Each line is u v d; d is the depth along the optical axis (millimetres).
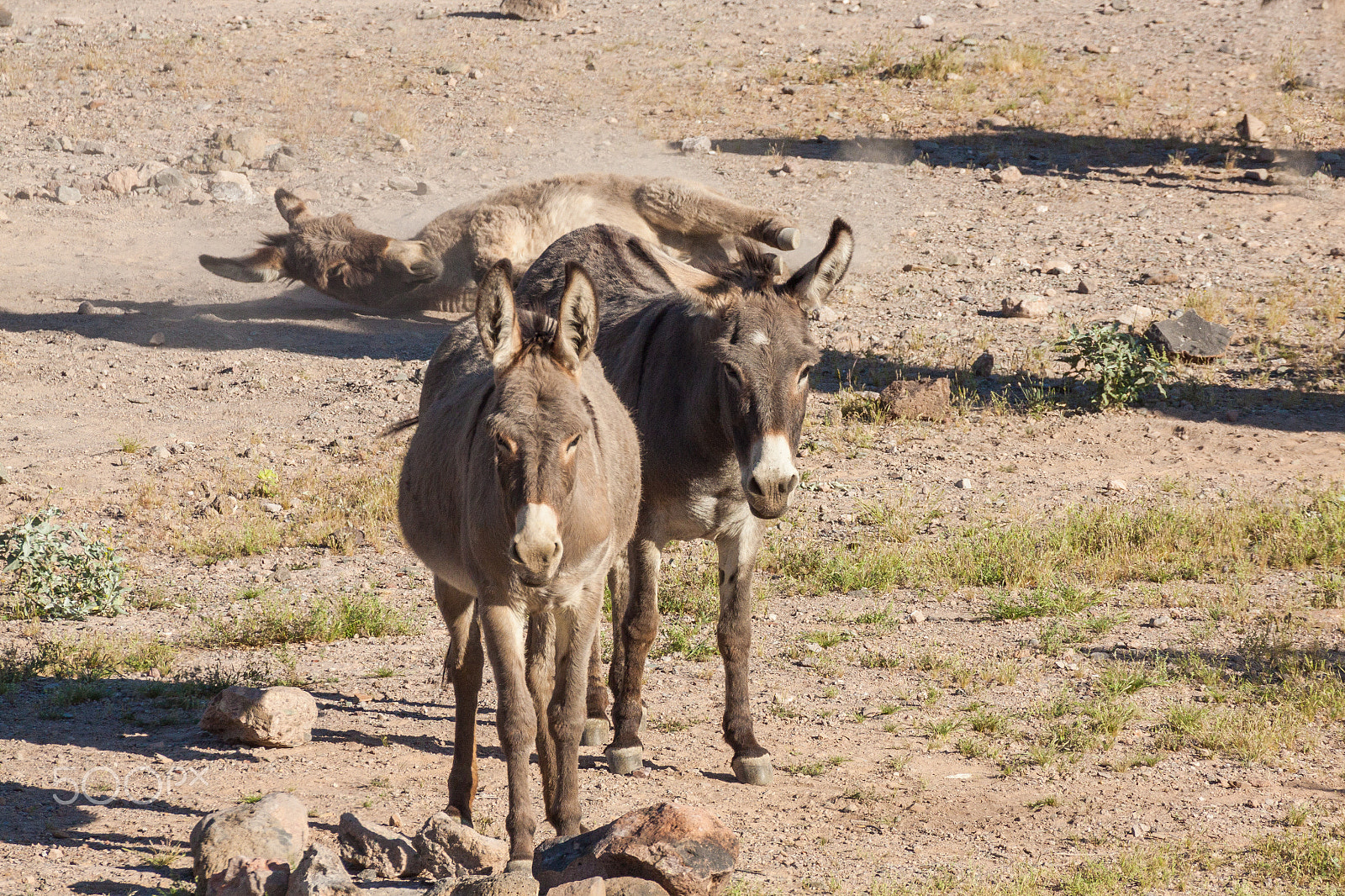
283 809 19172
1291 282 62312
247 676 29719
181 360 58781
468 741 21391
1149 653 30422
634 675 24703
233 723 25484
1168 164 79875
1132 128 85562
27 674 30016
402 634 34219
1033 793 23578
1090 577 35906
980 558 37156
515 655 18328
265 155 85188
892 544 38875
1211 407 50438
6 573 38156
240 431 50781
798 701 28484
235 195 78125
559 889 15922
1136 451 46781
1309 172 77688
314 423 51594
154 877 18797
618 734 24750
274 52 107438
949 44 102375
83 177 81000
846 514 41781
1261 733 25438
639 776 24453
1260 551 36594
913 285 64688
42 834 20688
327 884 15992
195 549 40594
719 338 21969
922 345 57094
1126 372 50938
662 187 53719
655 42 107500
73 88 98125
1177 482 43125
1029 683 29156
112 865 19328
